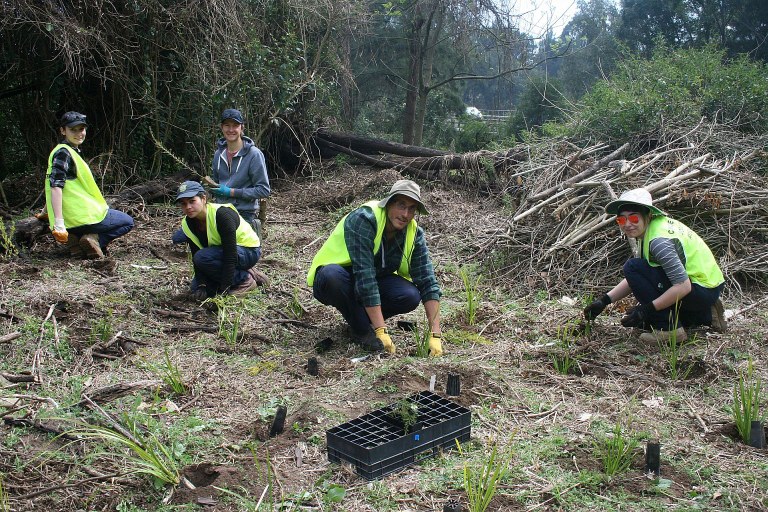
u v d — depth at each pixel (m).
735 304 6.08
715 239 6.71
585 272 6.49
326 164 12.37
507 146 12.22
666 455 3.63
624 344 5.15
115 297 5.74
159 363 4.67
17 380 4.24
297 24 11.93
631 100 9.60
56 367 4.48
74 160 6.70
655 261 4.98
